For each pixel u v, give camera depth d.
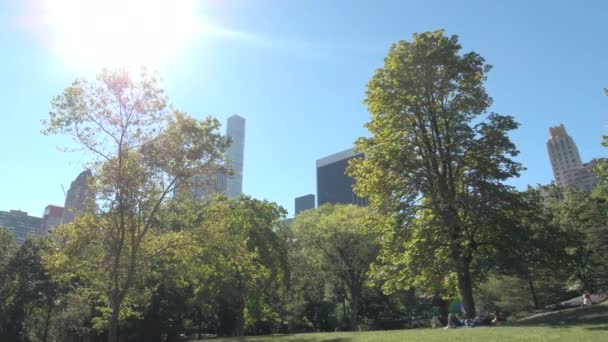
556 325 19.52
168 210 25.22
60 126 23.05
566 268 26.50
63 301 54.81
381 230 30.45
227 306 53.97
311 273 60.16
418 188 28.66
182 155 24.06
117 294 23.16
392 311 66.19
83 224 23.70
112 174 23.08
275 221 47.06
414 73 29.22
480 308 59.72
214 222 26.45
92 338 51.22
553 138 146.75
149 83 24.17
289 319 62.81
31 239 60.22
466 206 26.16
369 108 31.05
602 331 15.74
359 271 56.72
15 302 56.84
